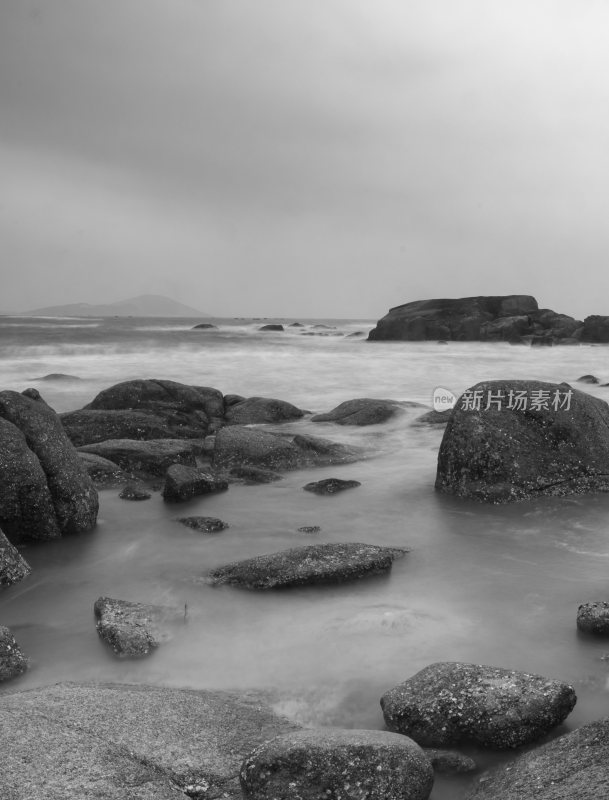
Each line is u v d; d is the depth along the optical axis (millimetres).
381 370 30906
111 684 5145
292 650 5766
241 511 9977
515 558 7855
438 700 4477
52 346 40531
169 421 15664
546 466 10406
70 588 7238
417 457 13312
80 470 9234
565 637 5891
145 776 3748
